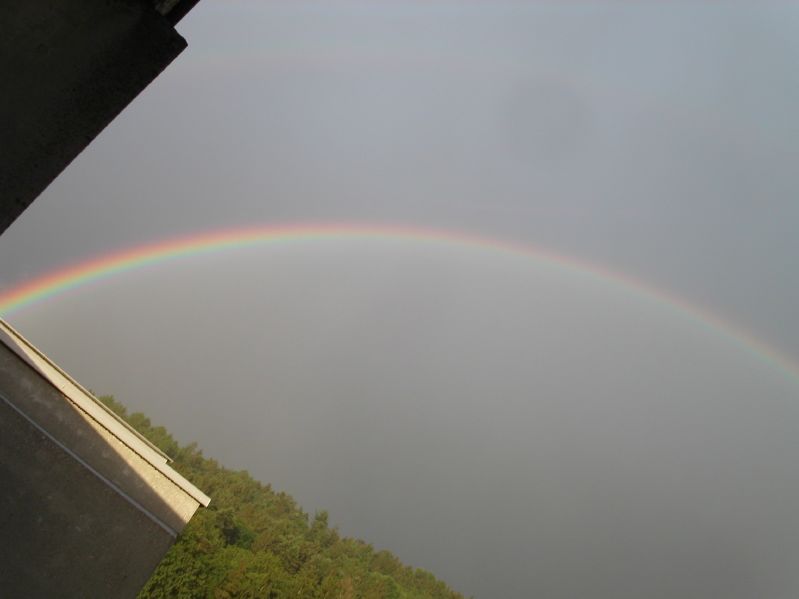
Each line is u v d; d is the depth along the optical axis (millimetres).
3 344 8539
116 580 7859
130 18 2516
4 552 7301
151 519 8344
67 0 2330
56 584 7504
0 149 2285
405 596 98750
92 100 2475
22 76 2281
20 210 2402
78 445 8852
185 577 42312
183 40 2668
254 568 54125
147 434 100000
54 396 8883
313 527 112062
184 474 92562
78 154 2492
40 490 7723
